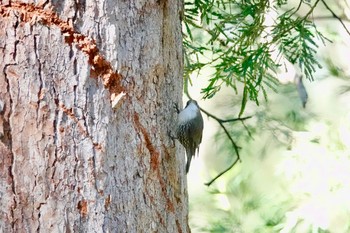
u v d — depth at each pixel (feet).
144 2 26.17
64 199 23.98
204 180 62.90
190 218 58.23
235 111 59.47
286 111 58.75
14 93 23.73
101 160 24.47
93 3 24.75
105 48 24.90
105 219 24.53
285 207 55.42
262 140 59.47
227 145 59.93
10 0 23.95
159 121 27.07
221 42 41.11
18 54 23.82
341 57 59.52
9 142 23.67
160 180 26.96
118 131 25.05
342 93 59.52
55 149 23.95
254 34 38.78
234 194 59.52
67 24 24.38
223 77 38.78
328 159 53.06
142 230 25.75
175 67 28.40
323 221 51.78
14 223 23.63
